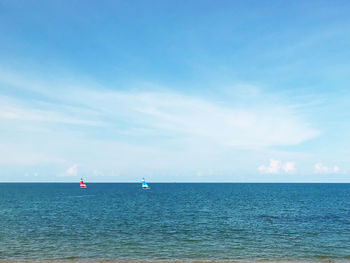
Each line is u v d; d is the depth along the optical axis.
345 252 27.64
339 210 67.06
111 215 55.59
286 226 42.12
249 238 33.53
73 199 104.50
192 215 55.72
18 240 31.53
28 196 121.31
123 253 26.72
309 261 24.45
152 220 48.34
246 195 134.38
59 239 32.28
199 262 23.83
